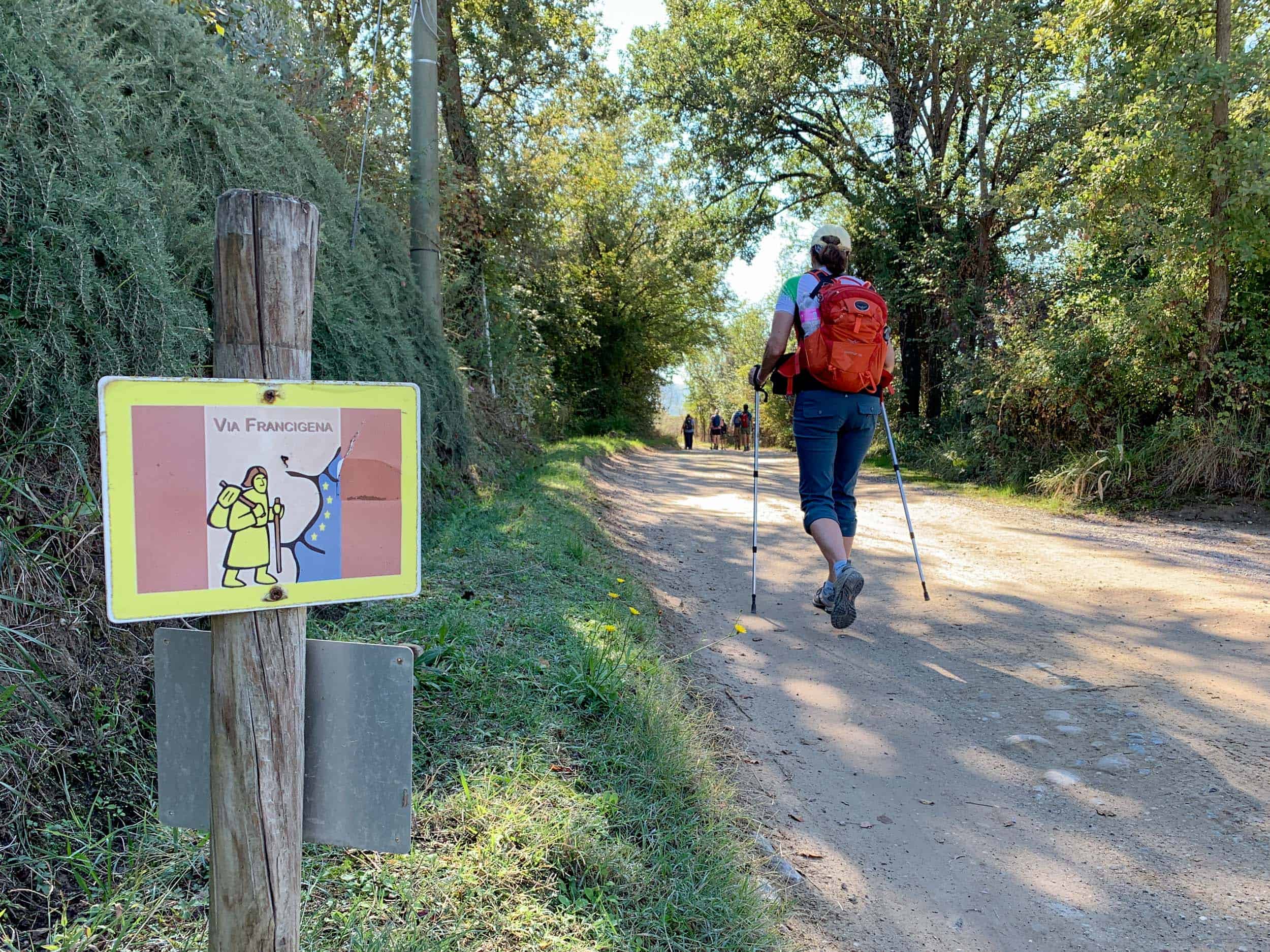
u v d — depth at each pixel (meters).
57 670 2.22
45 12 2.71
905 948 2.27
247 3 6.02
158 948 1.71
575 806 2.37
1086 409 10.66
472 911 1.93
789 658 4.51
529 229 12.77
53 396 2.46
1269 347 9.30
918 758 3.37
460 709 2.82
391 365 5.32
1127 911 2.41
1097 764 3.23
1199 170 9.33
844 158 19.05
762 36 18.81
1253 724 3.46
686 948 2.03
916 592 5.78
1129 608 5.21
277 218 1.22
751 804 2.95
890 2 16.30
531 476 9.33
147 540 1.12
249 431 1.18
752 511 9.45
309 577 1.23
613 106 17.00
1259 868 2.55
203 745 1.33
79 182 2.63
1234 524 8.51
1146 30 10.51
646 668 3.61
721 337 36.19
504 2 12.65
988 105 16.41
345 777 1.33
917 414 19.05
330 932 1.81
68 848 1.90
